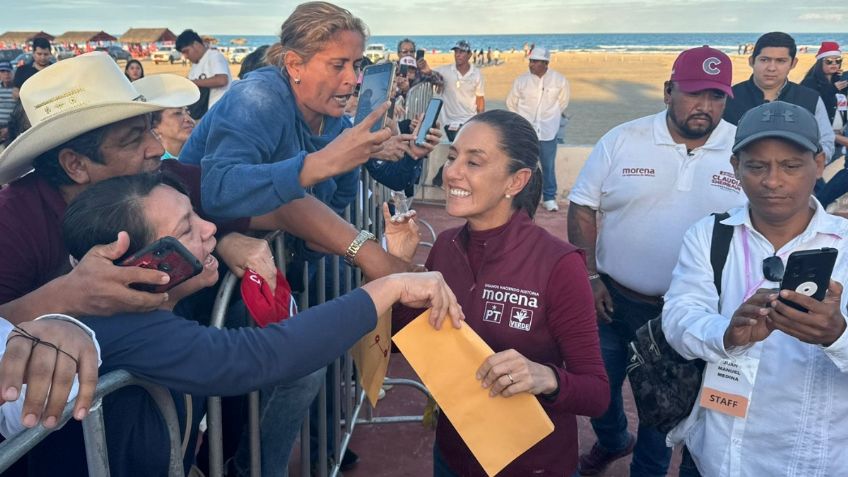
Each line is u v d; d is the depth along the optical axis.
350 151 1.89
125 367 1.44
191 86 2.75
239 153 2.12
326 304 1.65
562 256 1.97
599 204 3.33
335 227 2.14
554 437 2.05
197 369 1.46
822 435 1.98
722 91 2.87
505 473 2.08
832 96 8.02
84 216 1.53
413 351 1.80
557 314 1.97
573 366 1.95
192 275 1.47
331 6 2.42
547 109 9.68
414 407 4.39
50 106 1.95
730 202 3.01
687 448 2.35
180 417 1.73
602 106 28.62
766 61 5.04
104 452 1.35
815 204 2.11
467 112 10.75
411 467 3.73
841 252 2.04
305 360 1.56
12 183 1.97
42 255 1.92
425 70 10.83
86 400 1.20
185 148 2.56
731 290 2.16
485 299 2.03
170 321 1.49
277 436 2.45
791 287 1.73
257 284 1.92
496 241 2.03
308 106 2.49
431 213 9.56
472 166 1.97
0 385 1.16
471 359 1.78
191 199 2.19
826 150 5.19
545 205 10.03
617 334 3.36
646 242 3.13
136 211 1.53
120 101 1.84
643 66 57.38
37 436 1.17
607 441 3.56
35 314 1.45
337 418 3.26
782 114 1.99
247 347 1.50
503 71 51.28
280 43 2.46
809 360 1.98
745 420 2.06
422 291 1.76
